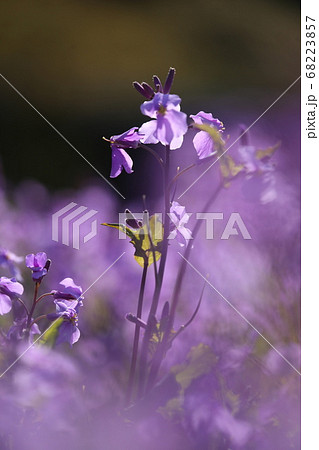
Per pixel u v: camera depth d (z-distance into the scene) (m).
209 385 0.63
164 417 0.62
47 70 3.84
